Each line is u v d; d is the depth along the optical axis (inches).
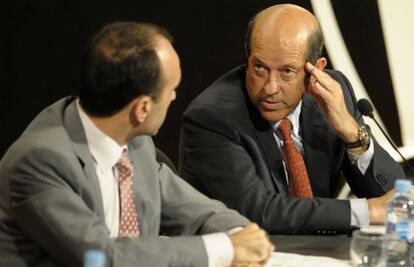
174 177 263.9
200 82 487.5
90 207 220.2
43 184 211.3
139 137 249.4
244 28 484.4
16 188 212.7
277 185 305.6
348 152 316.8
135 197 239.6
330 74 339.6
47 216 208.7
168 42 221.5
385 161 318.7
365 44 487.5
